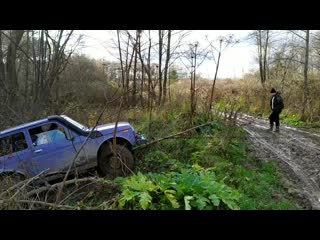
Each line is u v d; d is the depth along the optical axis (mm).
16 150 9094
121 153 9453
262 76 34344
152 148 10875
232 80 35594
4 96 15414
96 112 14758
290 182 8992
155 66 17688
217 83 32469
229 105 18234
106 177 9141
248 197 7836
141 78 17516
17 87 18016
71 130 9414
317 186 8672
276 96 16125
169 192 6902
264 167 10211
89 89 20391
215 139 11508
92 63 24812
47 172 9016
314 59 27000
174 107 14555
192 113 12750
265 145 12992
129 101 16109
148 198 6645
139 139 10336
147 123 12961
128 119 14000
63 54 19406
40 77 18672
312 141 13836
